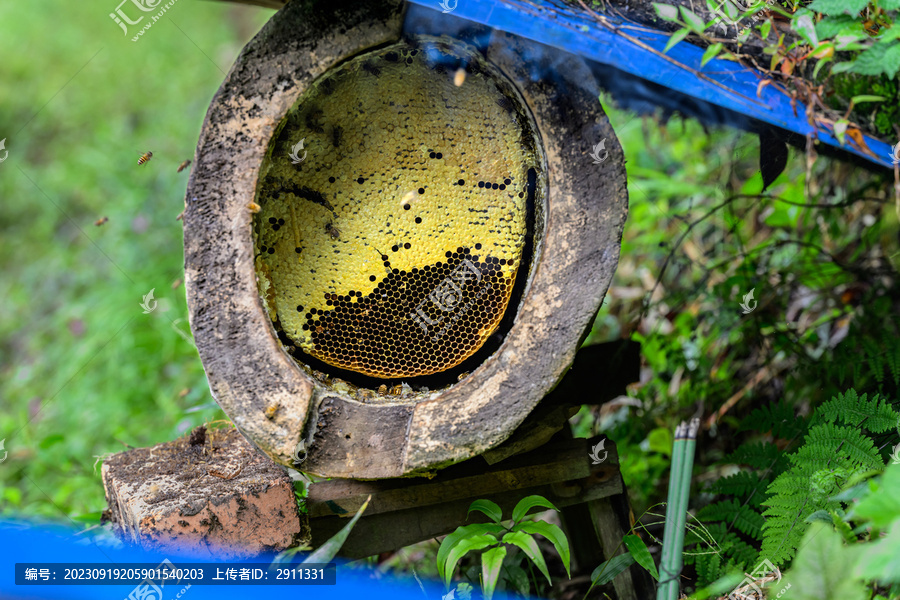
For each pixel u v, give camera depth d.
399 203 1.96
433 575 2.35
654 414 2.88
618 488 2.11
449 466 1.95
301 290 1.96
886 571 1.25
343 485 2.04
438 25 1.78
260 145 1.79
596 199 1.85
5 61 7.72
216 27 8.48
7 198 6.38
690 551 2.18
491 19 1.69
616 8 1.81
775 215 3.04
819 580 1.50
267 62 1.77
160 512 1.83
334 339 1.97
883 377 2.35
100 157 6.18
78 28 8.03
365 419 1.86
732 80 1.83
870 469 1.90
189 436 2.35
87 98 7.29
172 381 3.97
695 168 3.58
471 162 1.95
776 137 2.21
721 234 3.36
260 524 1.89
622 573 2.08
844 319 2.84
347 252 1.97
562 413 2.03
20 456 3.48
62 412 3.99
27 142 6.95
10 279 5.65
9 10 8.21
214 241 1.80
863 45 1.67
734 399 2.82
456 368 1.98
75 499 3.04
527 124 1.89
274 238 1.92
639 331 3.32
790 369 2.77
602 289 1.84
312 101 1.84
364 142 1.93
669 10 1.72
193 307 1.81
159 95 7.25
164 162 5.89
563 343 1.85
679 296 3.06
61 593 1.88
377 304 1.99
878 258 2.79
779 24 1.85
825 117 1.82
